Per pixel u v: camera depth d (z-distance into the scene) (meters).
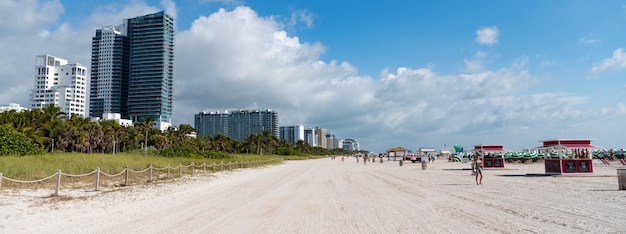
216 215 11.33
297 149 166.50
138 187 19.75
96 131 79.56
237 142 134.00
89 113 169.12
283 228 9.33
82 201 14.28
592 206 12.16
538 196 15.10
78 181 20.88
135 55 162.88
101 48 167.88
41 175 20.06
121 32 169.12
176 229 9.28
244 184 22.81
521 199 14.23
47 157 26.97
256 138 128.38
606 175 26.27
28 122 63.00
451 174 32.16
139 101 160.50
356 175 31.88
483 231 8.70
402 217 10.77
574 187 18.59
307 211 12.06
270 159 69.00
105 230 9.21
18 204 13.18
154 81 160.50
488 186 20.05
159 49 161.88
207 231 9.02
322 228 9.32
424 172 35.78
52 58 172.50
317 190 19.00
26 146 31.17
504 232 8.55
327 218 10.74
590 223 9.38
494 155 42.31
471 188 19.06
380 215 11.18
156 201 14.65
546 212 11.10
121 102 165.62
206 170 35.34
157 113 159.12
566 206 12.23
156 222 10.21
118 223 10.09
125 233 8.86
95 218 10.84
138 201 14.59
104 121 86.62
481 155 39.84
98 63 168.88
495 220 10.00
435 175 30.83
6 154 28.91
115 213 11.73
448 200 14.38
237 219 10.62
